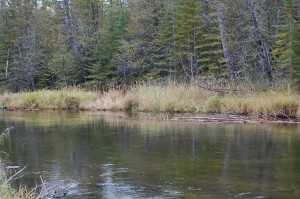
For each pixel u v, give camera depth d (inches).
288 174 289.1
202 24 1174.3
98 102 921.5
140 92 876.6
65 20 1566.2
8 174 305.1
